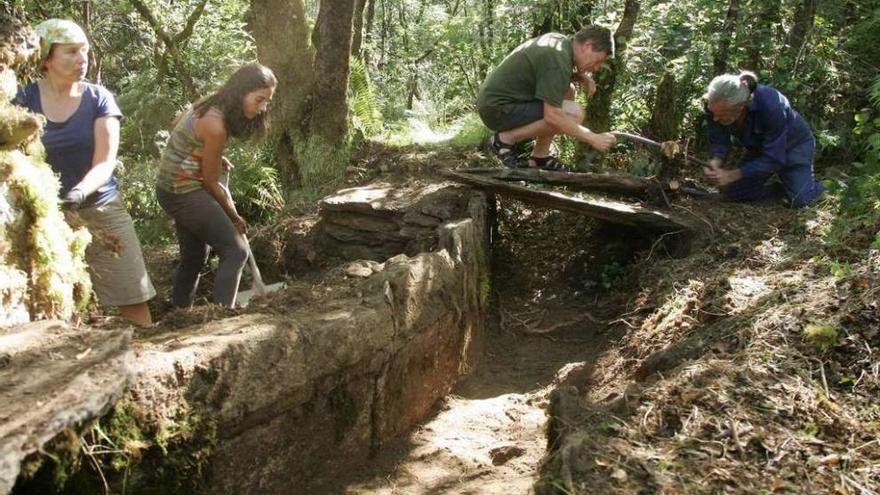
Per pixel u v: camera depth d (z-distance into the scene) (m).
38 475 2.60
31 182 3.52
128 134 9.94
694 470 3.05
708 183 7.21
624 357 4.96
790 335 3.97
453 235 5.40
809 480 3.03
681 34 8.52
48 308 3.63
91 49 10.05
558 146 8.09
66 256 3.74
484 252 6.08
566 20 8.59
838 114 8.28
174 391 3.12
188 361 3.19
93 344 2.89
